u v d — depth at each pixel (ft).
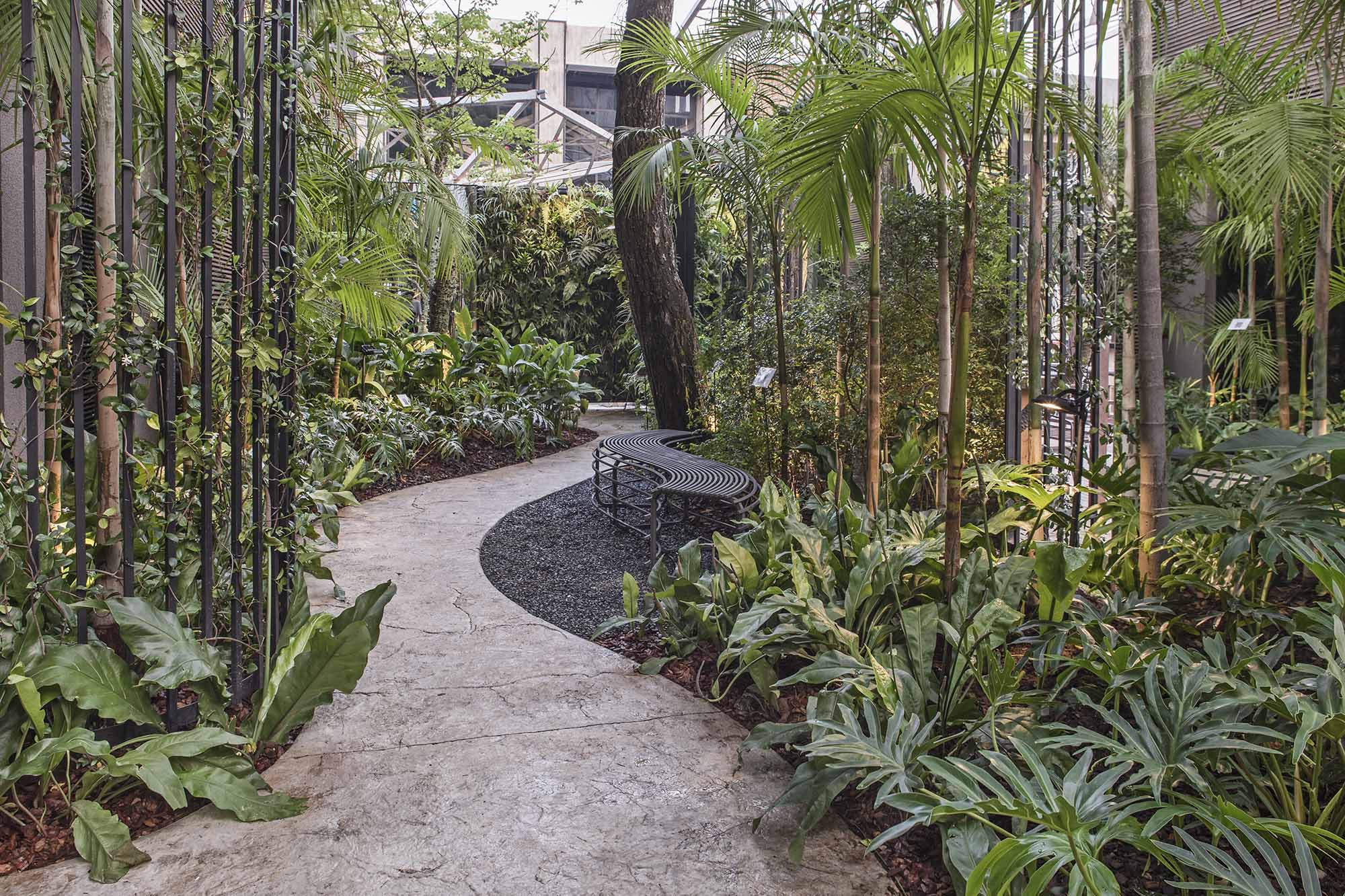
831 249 10.68
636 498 18.58
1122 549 9.24
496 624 10.76
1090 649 6.91
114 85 6.60
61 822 6.26
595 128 40.50
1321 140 10.09
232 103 7.14
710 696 8.69
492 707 8.41
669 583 10.34
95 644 6.56
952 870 5.36
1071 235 11.91
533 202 37.24
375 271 17.66
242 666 8.03
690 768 7.27
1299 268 16.15
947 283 10.32
